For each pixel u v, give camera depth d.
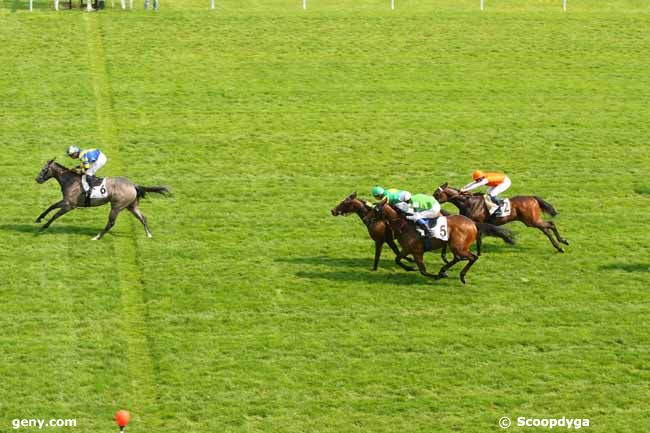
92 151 27.78
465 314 25.12
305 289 26.02
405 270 26.97
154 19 44.34
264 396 22.00
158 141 34.50
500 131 36.12
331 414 21.50
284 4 47.28
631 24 46.00
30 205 30.09
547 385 22.56
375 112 37.31
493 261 27.72
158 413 21.41
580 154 34.53
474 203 27.17
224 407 21.61
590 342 24.16
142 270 26.77
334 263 27.34
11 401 21.56
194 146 34.25
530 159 34.06
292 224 29.45
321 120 36.53
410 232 25.72
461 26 45.16
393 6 47.38
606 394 22.33
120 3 46.28
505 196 31.31
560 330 24.59
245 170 32.75
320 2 47.88
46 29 42.62
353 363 23.16
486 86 39.78
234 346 23.66
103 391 21.97
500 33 44.53
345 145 34.72
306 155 33.94
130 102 37.31
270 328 24.38
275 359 23.23
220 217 29.75
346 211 26.39
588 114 37.72
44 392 21.88
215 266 27.05
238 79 39.59
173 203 30.48
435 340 24.03
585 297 26.00
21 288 25.67
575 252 28.30
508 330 24.52
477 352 23.66
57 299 25.27
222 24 44.28
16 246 27.66
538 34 44.59
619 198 31.64
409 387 22.39
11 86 37.97
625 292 26.28
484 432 21.09
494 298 25.83
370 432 21.02
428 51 42.62
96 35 42.44
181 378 22.47
